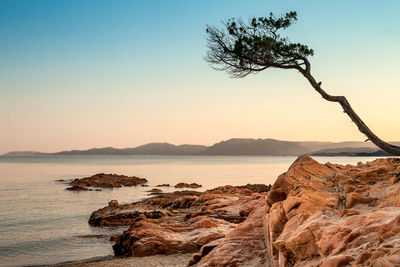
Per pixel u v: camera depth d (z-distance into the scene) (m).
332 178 14.11
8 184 85.88
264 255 13.46
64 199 59.38
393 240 6.61
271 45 15.57
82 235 32.31
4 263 23.77
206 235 23.58
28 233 33.34
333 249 8.36
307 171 15.04
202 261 14.48
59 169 165.88
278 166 195.88
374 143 15.12
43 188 76.88
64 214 44.22
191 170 157.50
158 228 26.30
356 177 13.41
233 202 38.03
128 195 65.75
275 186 14.89
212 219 28.08
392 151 14.84
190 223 28.02
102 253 26.12
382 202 10.65
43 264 23.38
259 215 17.03
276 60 16.02
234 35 16.55
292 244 9.24
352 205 11.15
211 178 107.00
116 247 25.78
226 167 186.38
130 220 37.75
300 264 8.97
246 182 92.06
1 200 57.66
